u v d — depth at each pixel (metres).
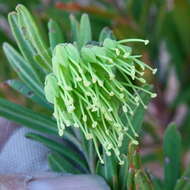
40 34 0.10
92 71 0.10
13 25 0.11
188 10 0.24
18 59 0.12
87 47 0.10
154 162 0.27
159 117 0.25
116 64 0.10
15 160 0.13
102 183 0.11
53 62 0.10
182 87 0.26
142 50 0.17
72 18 0.12
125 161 0.11
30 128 0.13
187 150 0.26
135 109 0.11
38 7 0.22
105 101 0.10
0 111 0.12
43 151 0.13
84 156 0.13
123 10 0.24
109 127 0.10
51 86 0.10
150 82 0.15
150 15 0.24
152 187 0.11
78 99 0.10
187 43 0.25
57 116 0.10
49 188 0.11
